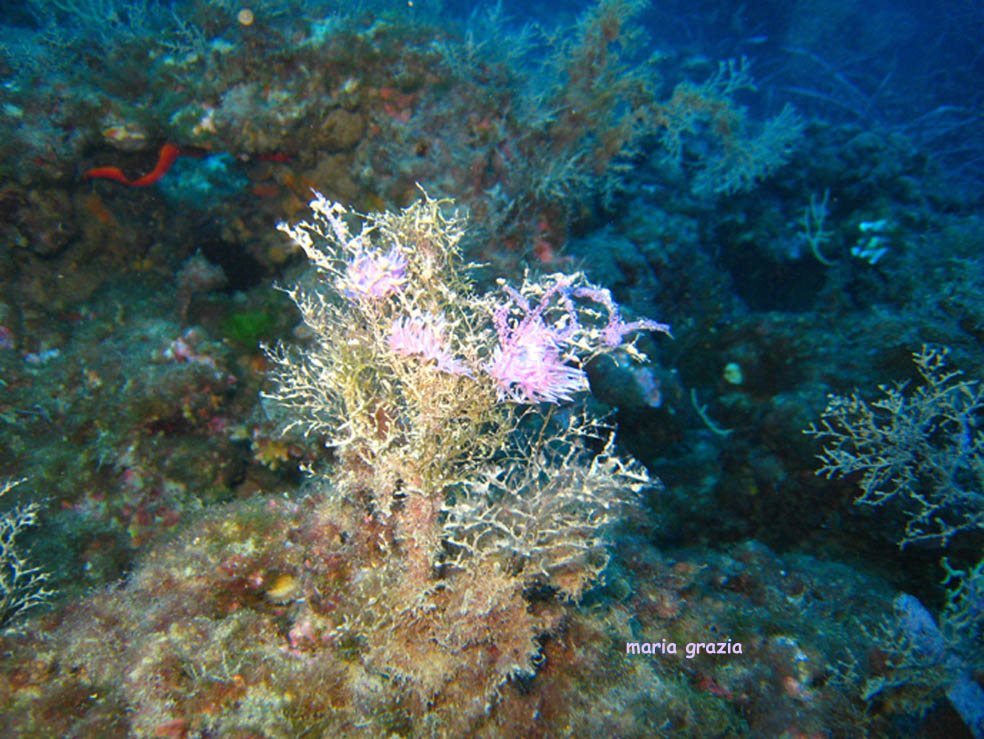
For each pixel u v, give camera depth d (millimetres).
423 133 458
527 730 233
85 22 501
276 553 263
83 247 462
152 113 448
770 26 1552
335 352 206
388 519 229
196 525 277
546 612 240
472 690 228
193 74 444
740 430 472
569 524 220
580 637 258
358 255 190
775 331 523
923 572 380
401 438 215
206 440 396
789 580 334
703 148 792
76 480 355
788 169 802
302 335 451
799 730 254
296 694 223
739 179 687
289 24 444
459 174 458
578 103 536
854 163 775
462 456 218
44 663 234
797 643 280
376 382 217
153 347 414
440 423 197
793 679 268
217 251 499
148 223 501
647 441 500
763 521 438
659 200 731
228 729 212
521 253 485
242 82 443
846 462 377
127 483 369
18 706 221
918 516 345
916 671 261
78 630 245
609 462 215
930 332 428
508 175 475
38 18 573
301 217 503
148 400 376
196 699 218
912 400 365
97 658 235
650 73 571
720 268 776
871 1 1917
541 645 250
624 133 560
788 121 667
